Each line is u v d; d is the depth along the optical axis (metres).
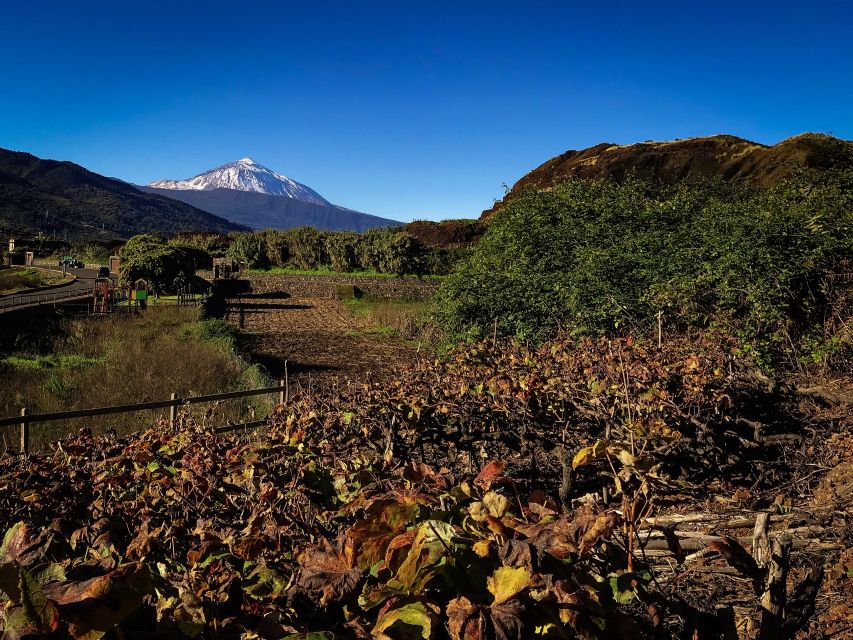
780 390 7.16
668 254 13.13
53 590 1.25
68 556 2.36
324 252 53.28
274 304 36.16
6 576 1.12
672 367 6.40
